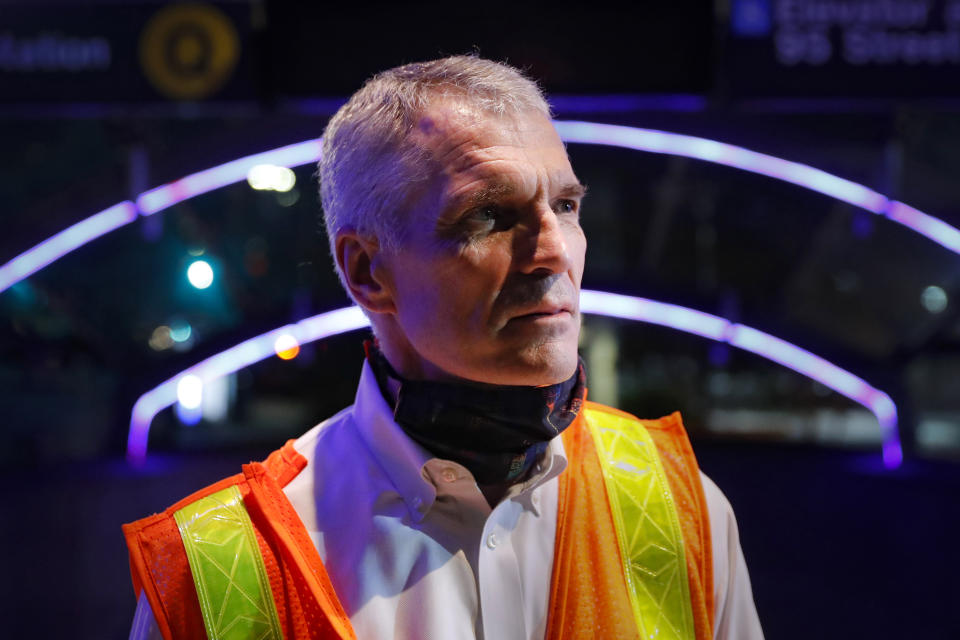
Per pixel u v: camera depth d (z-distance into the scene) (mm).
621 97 4363
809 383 14625
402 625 1169
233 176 7906
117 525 8398
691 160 11117
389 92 1178
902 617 6180
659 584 1246
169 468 10664
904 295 13133
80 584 6699
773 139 7766
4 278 8039
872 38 4309
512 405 1156
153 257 11914
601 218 12875
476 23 4344
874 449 12008
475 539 1216
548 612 1219
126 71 4504
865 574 7062
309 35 4422
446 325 1109
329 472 1293
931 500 8227
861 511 8578
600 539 1255
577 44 4305
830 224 12203
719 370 14617
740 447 12086
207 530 1199
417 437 1210
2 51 4469
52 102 4484
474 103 1115
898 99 4320
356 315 11438
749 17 4281
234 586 1167
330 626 1150
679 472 1342
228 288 12141
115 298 11914
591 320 13617
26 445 12078
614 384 13789
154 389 11742
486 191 1069
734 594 1341
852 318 13602
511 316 1088
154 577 1169
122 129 7613
